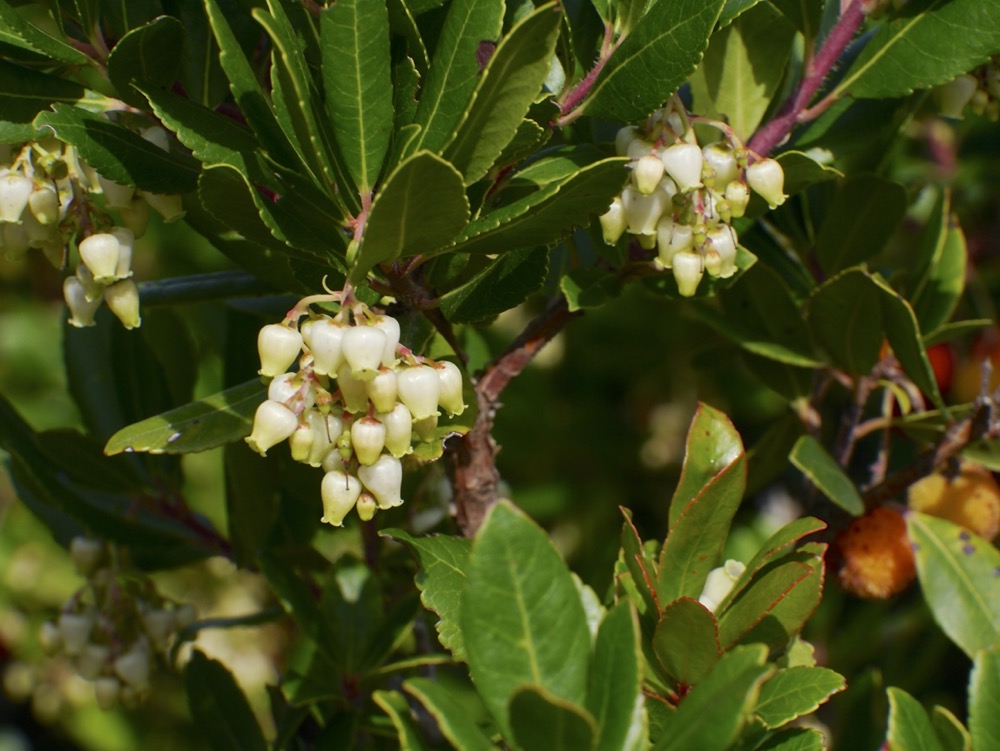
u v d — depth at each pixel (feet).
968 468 1.75
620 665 1.25
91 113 1.42
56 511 1.82
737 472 1.38
